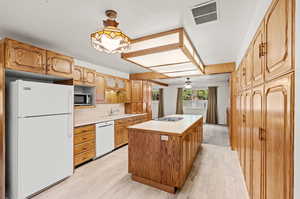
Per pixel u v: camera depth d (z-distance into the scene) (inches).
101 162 115.6
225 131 228.4
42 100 78.3
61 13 59.3
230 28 72.3
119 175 95.2
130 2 52.6
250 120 67.5
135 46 82.1
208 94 300.7
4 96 69.1
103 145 128.5
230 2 52.9
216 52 109.5
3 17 61.8
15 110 69.9
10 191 72.5
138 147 86.7
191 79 243.8
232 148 140.5
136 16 61.6
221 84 289.0
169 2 52.8
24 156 70.9
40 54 80.7
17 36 81.0
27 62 74.7
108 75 152.0
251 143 65.3
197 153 128.7
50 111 82.0
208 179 88.7
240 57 99.8
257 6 54.8
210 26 70.3
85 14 60.2
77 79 114.3
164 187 78.7
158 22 66.5
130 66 153.3
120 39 56.9
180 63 98.3
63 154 88.8
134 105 195.8
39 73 80.0
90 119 141.1
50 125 82.0
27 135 72.1
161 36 75.2
